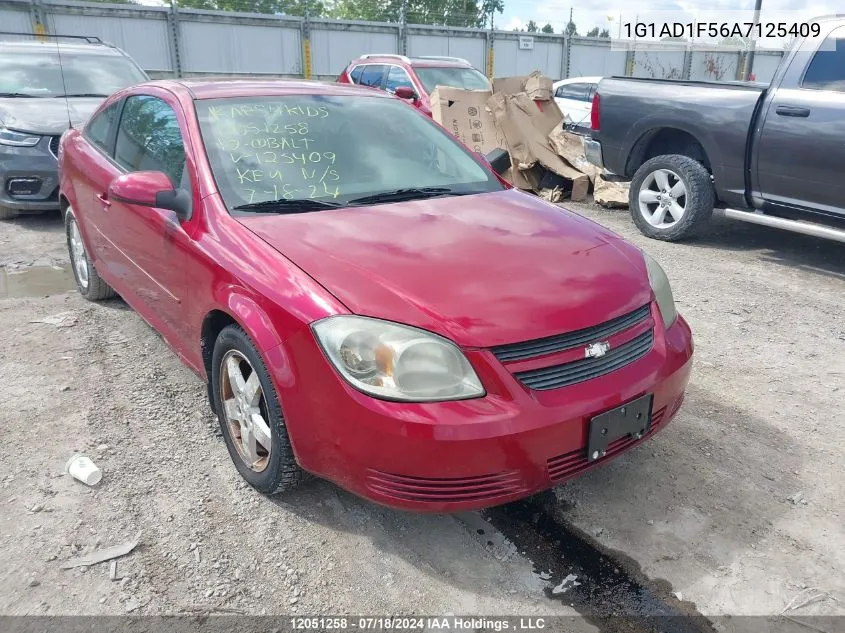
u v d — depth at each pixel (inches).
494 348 90.5
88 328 178.1
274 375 97.3
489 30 1208.8
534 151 352.2
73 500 110.7
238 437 117.1
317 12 1550.2
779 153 223.9
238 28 1024.9
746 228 293.6
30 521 105.6
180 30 987.3
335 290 95.3
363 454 90.4
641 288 109.7
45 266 230.4
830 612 92.0
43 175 263.4
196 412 138.6
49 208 272.4
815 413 142.3
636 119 267.4
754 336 179.9
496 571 98.7
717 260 244.5
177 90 144.2
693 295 208.5
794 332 182.5
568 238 116.6
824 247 263.4
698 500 114.6
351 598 93.3
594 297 100.8
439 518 109.7
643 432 102.9
